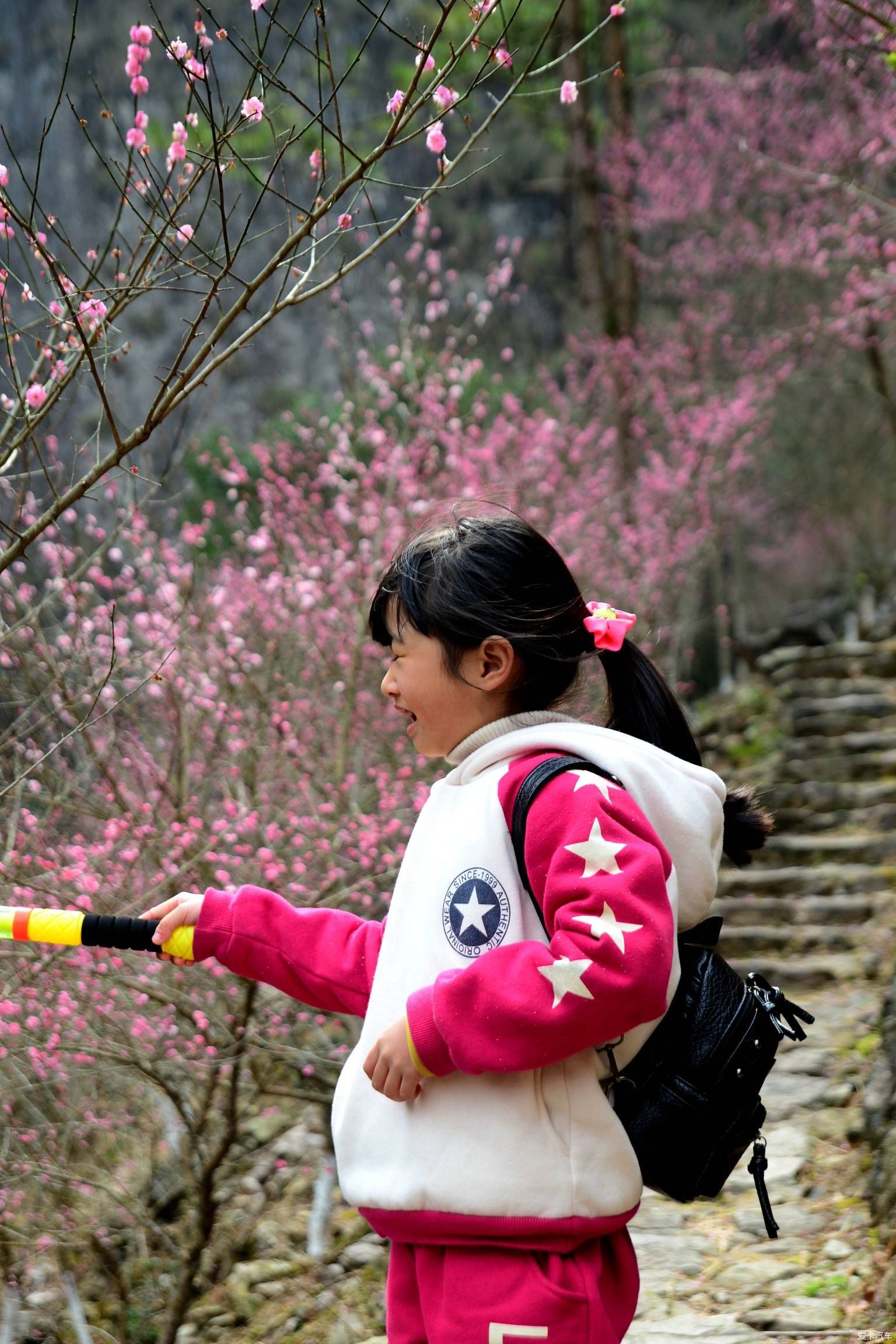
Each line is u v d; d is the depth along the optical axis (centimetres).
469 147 191
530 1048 124
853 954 508
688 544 692
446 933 136
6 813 283
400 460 429
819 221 777
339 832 329
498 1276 129
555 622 144
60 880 264
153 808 297
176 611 314
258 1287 310
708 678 908
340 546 406
